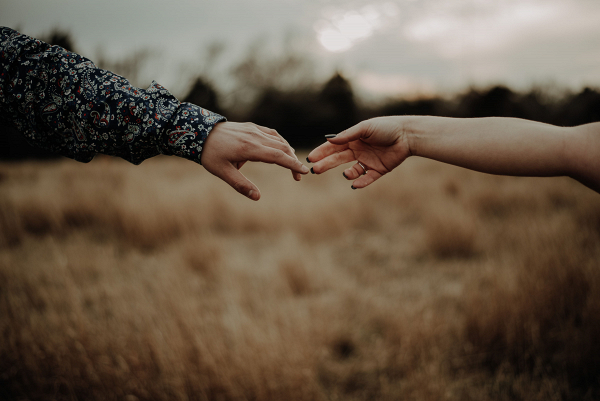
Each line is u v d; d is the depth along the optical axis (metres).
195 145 0.96
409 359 1.82
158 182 6.28
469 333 1.97
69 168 7.57
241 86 23.22
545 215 3.76
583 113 12.52
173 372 1.65
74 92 0.96
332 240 3.93
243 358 1.71
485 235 3.46
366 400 1.68
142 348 1.77
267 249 3.71
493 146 0.98
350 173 1.20
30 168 9.35
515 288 2.12
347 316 2.31
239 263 3.16
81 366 1.68
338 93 23.41
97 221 4.29
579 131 0.92
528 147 0.94
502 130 0.98
